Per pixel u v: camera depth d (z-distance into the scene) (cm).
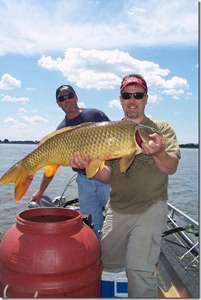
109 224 145
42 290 95
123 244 144
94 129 124
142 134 122
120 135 122
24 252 98
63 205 233
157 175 138
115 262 146
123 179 141
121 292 126
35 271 95
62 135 130
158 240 133
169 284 149
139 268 125
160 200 138
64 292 97
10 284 98
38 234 100
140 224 135
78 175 223
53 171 141
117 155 124
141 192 138
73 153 126
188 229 180
